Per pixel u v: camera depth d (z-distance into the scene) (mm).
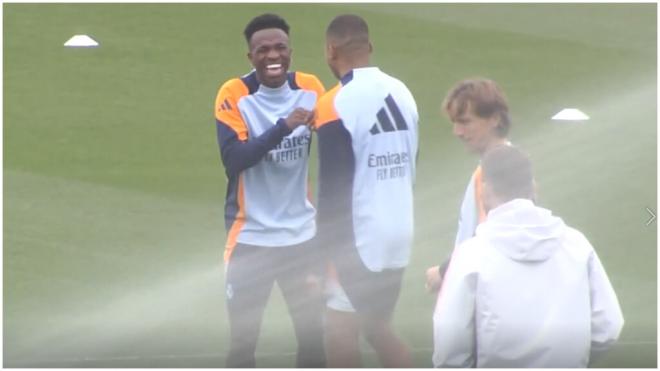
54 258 30266
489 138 17719
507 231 15859
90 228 32312
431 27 50469
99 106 42312
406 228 20125
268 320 26422
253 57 21000
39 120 40875
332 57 20125
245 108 21047
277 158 21000
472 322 16016
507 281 15797
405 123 20016
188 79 44844
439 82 44594
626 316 26953
